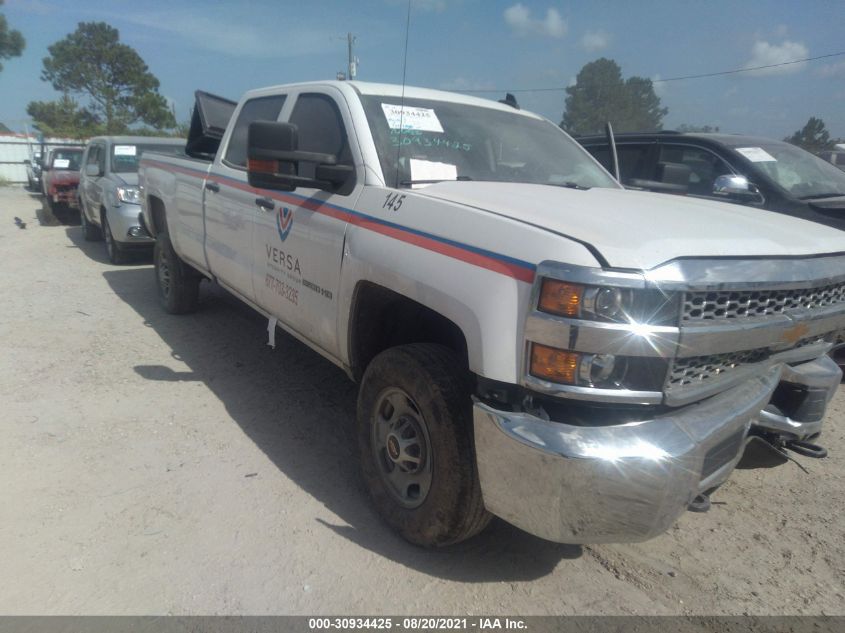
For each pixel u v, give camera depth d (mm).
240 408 4332
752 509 3318
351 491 3367
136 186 8547
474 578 2730
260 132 3145
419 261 2658
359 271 3027
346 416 4281
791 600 2658
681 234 2379
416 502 2861
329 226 3312
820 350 2938
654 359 2150
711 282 2191
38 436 3803
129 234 8398
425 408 2641
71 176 13289
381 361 2914
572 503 2197
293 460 3662
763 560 2912
